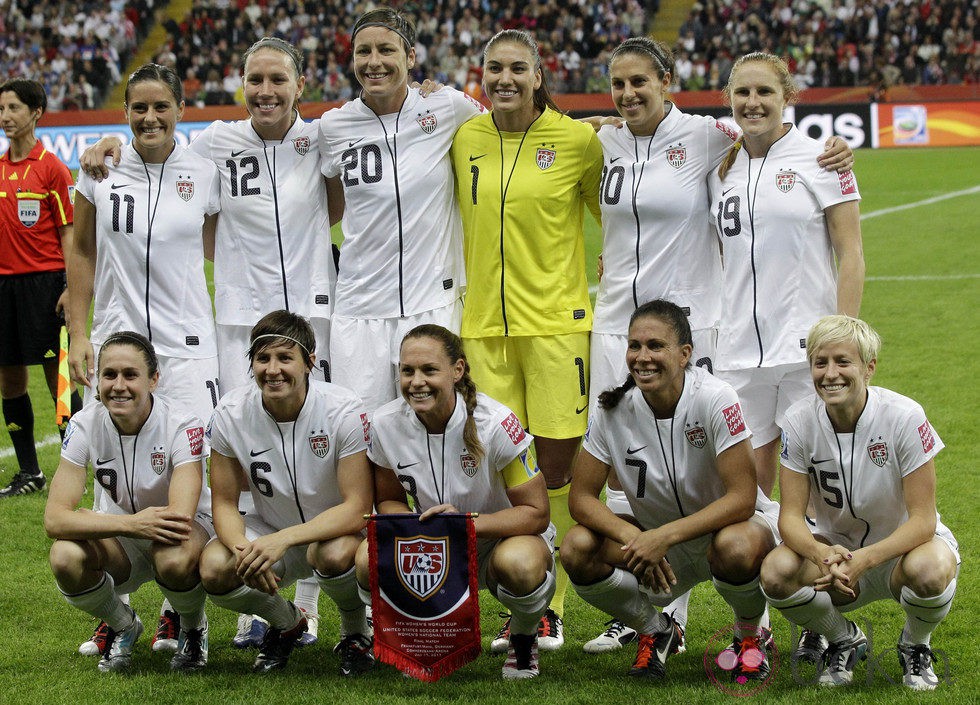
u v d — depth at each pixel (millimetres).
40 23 27172
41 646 4445
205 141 4969
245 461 4203
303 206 4938
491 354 4824
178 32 26828
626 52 4668
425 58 26516
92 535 4008
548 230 4738
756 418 4648
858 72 24688
